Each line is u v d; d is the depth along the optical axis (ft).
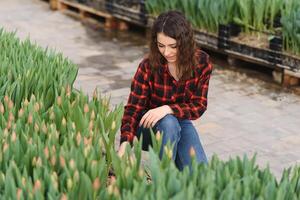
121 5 28.68
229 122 18.15
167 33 10.96
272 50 21.45
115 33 28.71
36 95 12.88
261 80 21.97
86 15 31.45
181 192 8.12
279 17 22.57
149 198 8.31
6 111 11.51
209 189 8.45
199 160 11.99
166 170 8.88
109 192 8.70
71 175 9.14
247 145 16.56
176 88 11.98
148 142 12.14
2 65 13.85
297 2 20.94
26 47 15.90
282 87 21.25
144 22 27.25
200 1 23.13
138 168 9.80
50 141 10.19
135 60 24.54
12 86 12.62
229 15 23.24
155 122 11.64
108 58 24.73
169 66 11.79
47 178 8.98
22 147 10.18
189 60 11.39
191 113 11.88
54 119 11.53
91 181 9.27
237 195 8.52
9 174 8.79
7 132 10.41
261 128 17.74
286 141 16.84
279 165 15.37
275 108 19.35
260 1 22.21
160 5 25.71
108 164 11.11
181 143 12.16
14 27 29.45
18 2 35.19
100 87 21.18
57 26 29.91
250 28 23.24
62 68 14.15
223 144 16.60
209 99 20.07
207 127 17.74
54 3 33.32
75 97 12.73
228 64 23.70
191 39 11.25
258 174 9.43
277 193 8.44
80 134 10.57
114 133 11.35
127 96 20.38
